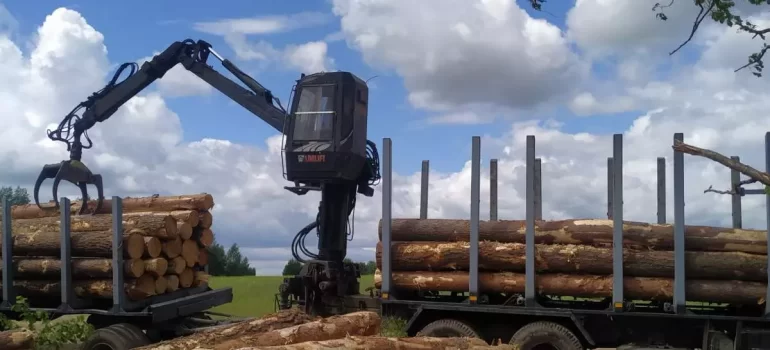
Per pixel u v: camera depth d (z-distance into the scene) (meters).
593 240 9.79
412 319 10.25
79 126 13.63
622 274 9.45
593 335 9.84
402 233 10.67
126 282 10.39
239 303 15.96
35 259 11.02
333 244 11.91
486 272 10.27
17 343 8.22
